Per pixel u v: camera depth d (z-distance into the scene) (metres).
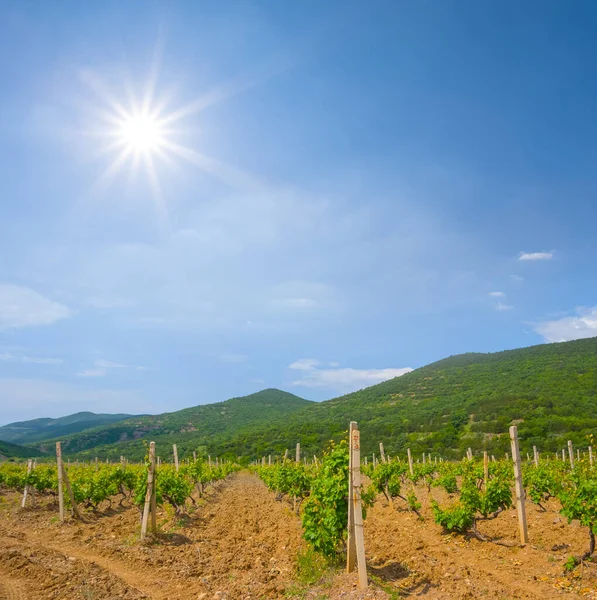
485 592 7.99
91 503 19.69
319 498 10.19
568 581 8.47
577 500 9.70
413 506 16.64
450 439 61.84
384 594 7.38
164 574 9.68
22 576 9.17
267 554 11.38
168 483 16.23
